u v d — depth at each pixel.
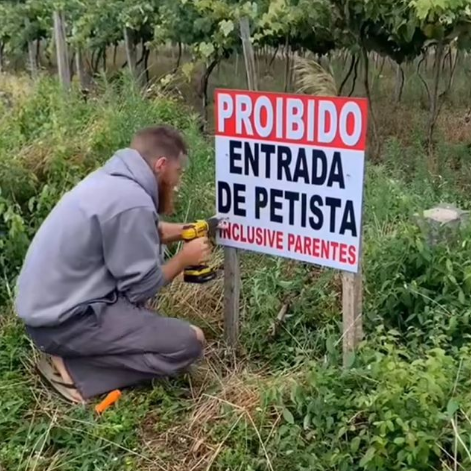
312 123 2.98
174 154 3.30
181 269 3.36
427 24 6.31
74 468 2.83
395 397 2.49
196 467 2.79
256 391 3.07
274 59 10.41
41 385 3.37
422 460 2.38
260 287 3.80
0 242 4.05
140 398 3.21
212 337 3.75
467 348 2.78
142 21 9.01
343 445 2.62
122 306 3.22
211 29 7.75
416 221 3.78
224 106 3.26
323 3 6.91
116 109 5.36
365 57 7.35
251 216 3.31
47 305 3.16
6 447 2.93
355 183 2.90
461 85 10.58
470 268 3.37
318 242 3.10
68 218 3.16
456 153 6.90
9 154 4.66
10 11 11.93
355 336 3.05
